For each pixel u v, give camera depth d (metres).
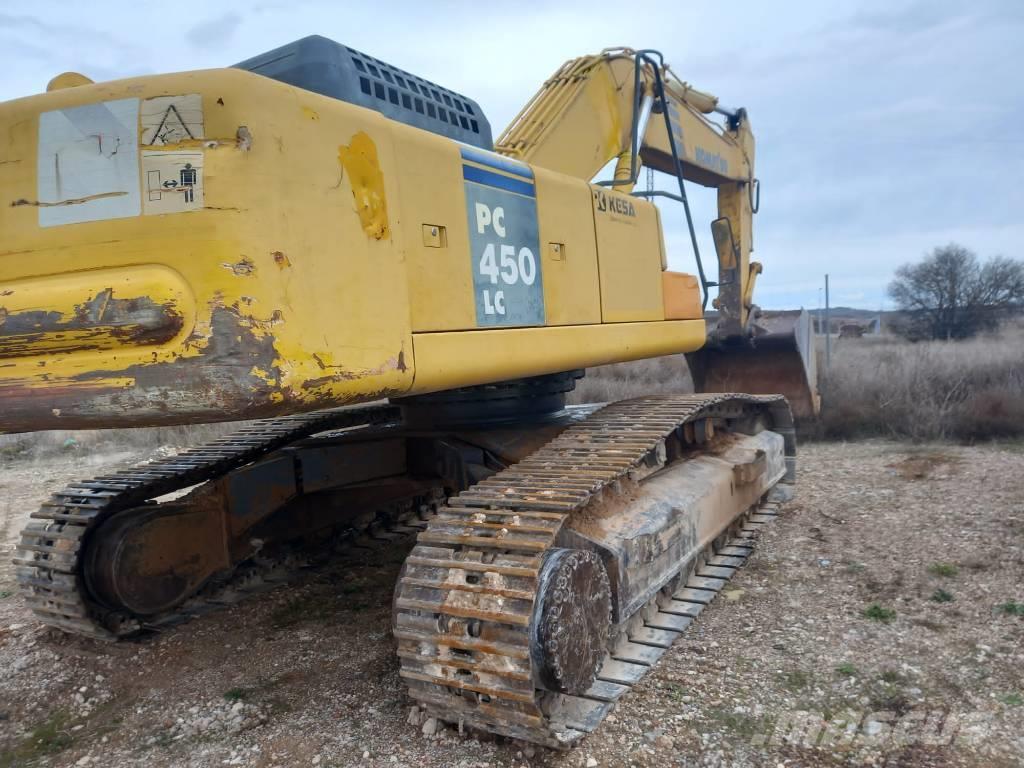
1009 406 9.56
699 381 9.55
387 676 3.86
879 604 4.43
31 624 4.88
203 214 2.54
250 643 4.39
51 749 3.40
